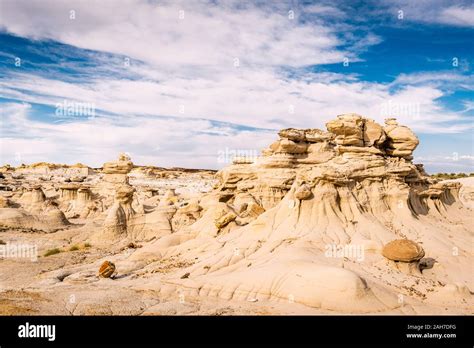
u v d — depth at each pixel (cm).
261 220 4419
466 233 4691
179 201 8925
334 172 4269
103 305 2895
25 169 18712
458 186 6166
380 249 3694
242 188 6744
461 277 3481
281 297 2972
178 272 3766
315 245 3788
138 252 4716
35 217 7712
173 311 2792
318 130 6631
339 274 2900
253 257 3803
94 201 9650
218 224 4822
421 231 4284
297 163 6450
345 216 4241
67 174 17488
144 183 15825
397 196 4603
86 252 5566
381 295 2858
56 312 2758
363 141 4866
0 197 8588
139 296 3164
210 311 2786
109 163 10312
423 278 3322
